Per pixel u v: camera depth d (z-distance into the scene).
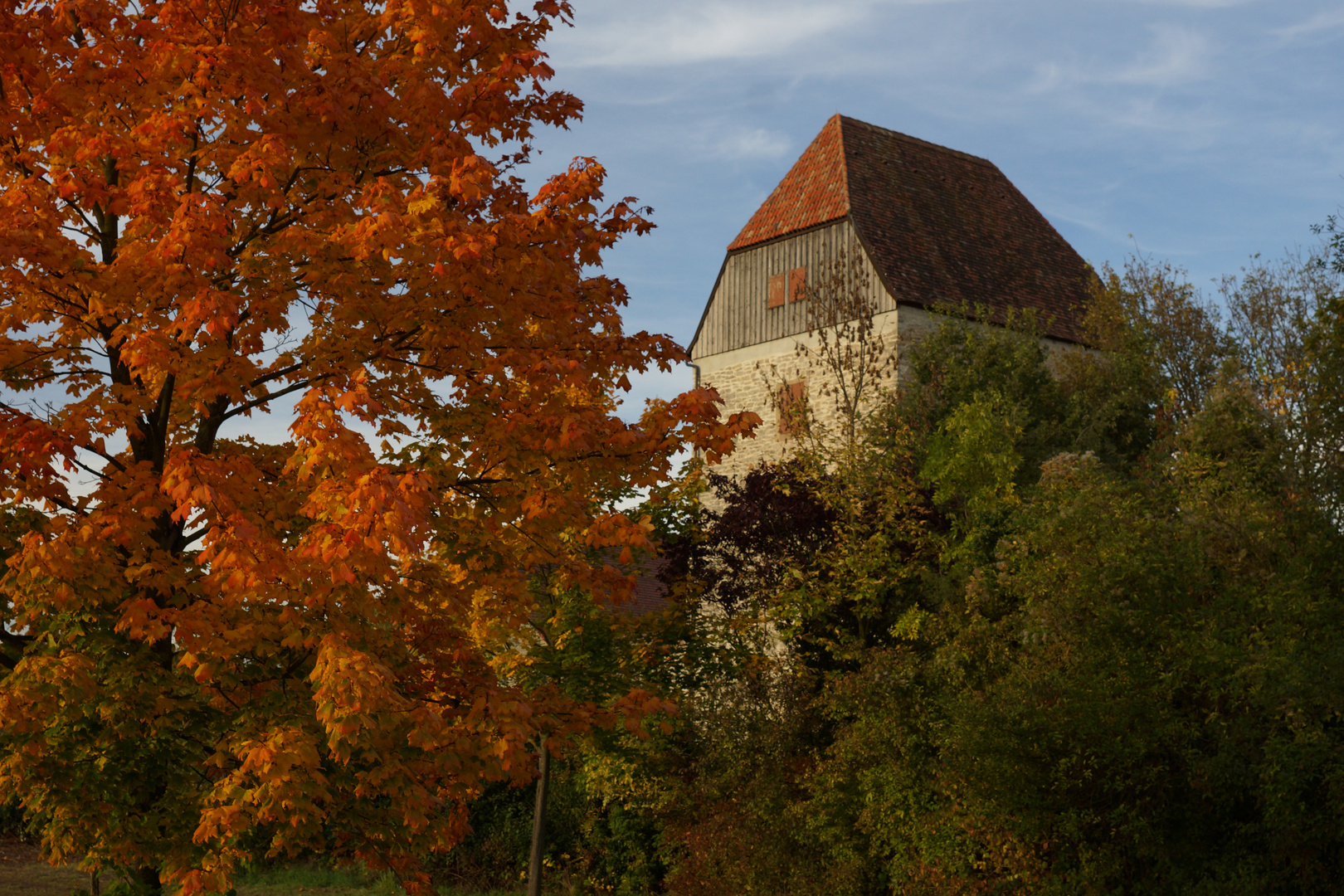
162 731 6.75
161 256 5.96
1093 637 11.93
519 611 8.85
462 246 6.16
